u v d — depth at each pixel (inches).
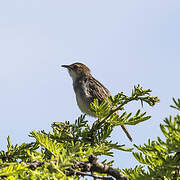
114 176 167.0
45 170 153.9
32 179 146.3
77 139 243.8
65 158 162.9
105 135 236.7
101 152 191.6
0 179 144.3
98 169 166.4
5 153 213.2
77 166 165.3
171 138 142.3
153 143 158.2
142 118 234.4
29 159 207.2
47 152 199.9
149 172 152.8
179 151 140.4
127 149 198.7
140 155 165.9
